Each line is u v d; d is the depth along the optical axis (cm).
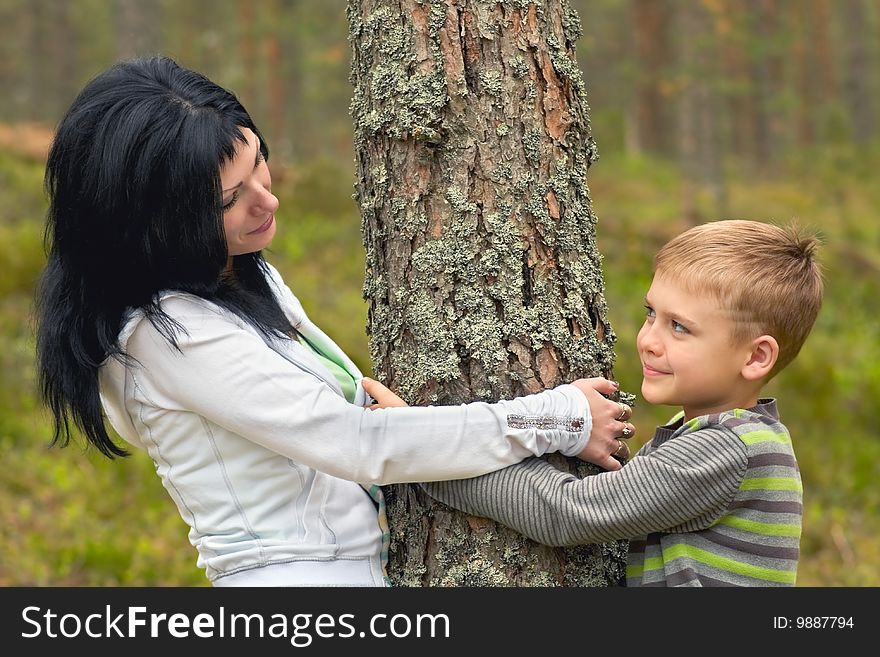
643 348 241
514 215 240
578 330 246
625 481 221
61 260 232
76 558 630
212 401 226
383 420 224
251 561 233
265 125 2245
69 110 225
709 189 1791
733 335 231
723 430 224
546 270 242
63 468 739
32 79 2888
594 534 222
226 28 2398
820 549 774
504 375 238
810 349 1201
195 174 217
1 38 3019
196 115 219
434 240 241
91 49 3036
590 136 256
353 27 254
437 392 240
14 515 671
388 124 243
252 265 260
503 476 227
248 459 233
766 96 2469
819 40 2956
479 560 238
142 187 216
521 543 238
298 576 233
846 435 972
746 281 229
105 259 227
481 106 239
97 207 220
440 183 241
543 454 236
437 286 240
